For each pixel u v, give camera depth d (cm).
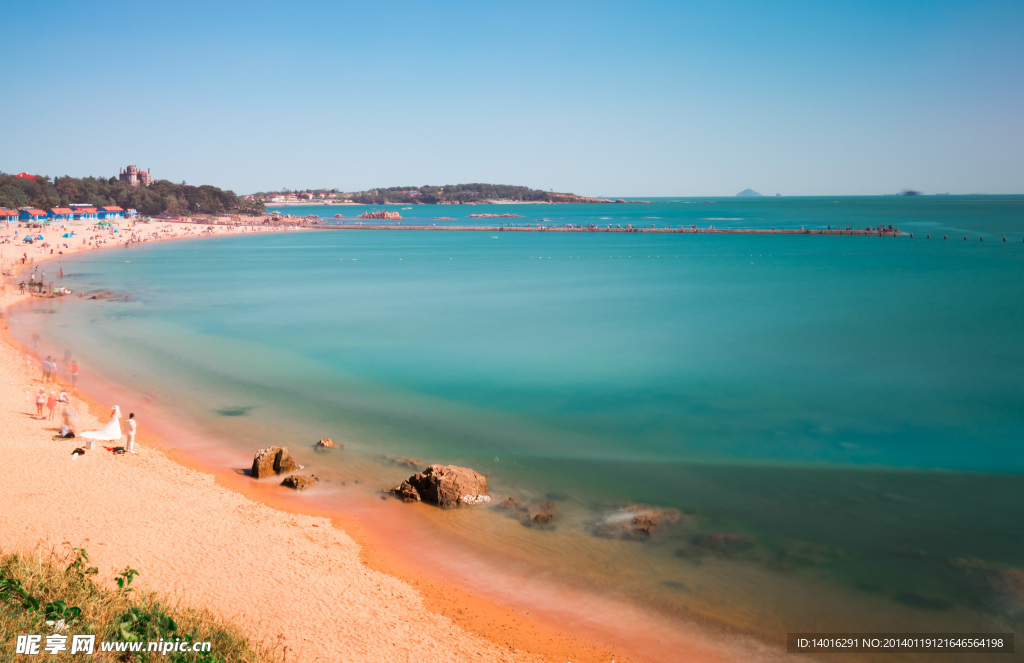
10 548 1727
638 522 2238
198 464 2678
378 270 11250
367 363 4684
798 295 7769
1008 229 19950
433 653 1497
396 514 2272
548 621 1681
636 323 6216
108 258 12938
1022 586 1856
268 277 10219
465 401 3762
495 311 7006
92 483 2322
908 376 4250
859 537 2161
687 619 1703
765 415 3506
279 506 2291
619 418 3462
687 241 17750
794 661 1546
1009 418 3425
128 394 3728
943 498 2477
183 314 6769
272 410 3528
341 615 1614
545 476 2669
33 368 4153
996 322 5906
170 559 1811
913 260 11512
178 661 1148
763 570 1947
